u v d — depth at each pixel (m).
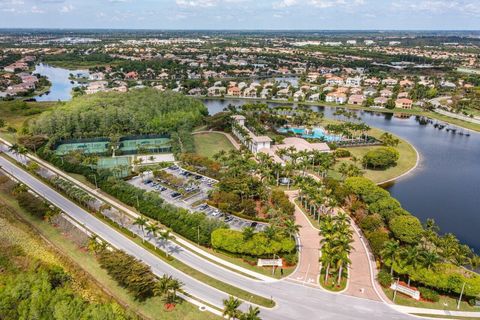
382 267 86.06
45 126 177.88
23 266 83.50
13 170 144.00
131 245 94.50
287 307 74.06
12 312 68.62
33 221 105.44
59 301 69.12
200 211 112.31
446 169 159.38
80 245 93.06
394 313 73.12
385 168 156.38
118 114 190.00
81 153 155.38
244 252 87.81
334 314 72.50
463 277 75.56
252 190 116.94
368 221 100.44
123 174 138.00
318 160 150.25
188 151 159.12
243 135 180.88
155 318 70.19
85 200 113.94
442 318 72.12
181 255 91.06
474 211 122.12
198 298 76.06
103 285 79.19
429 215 119.00
